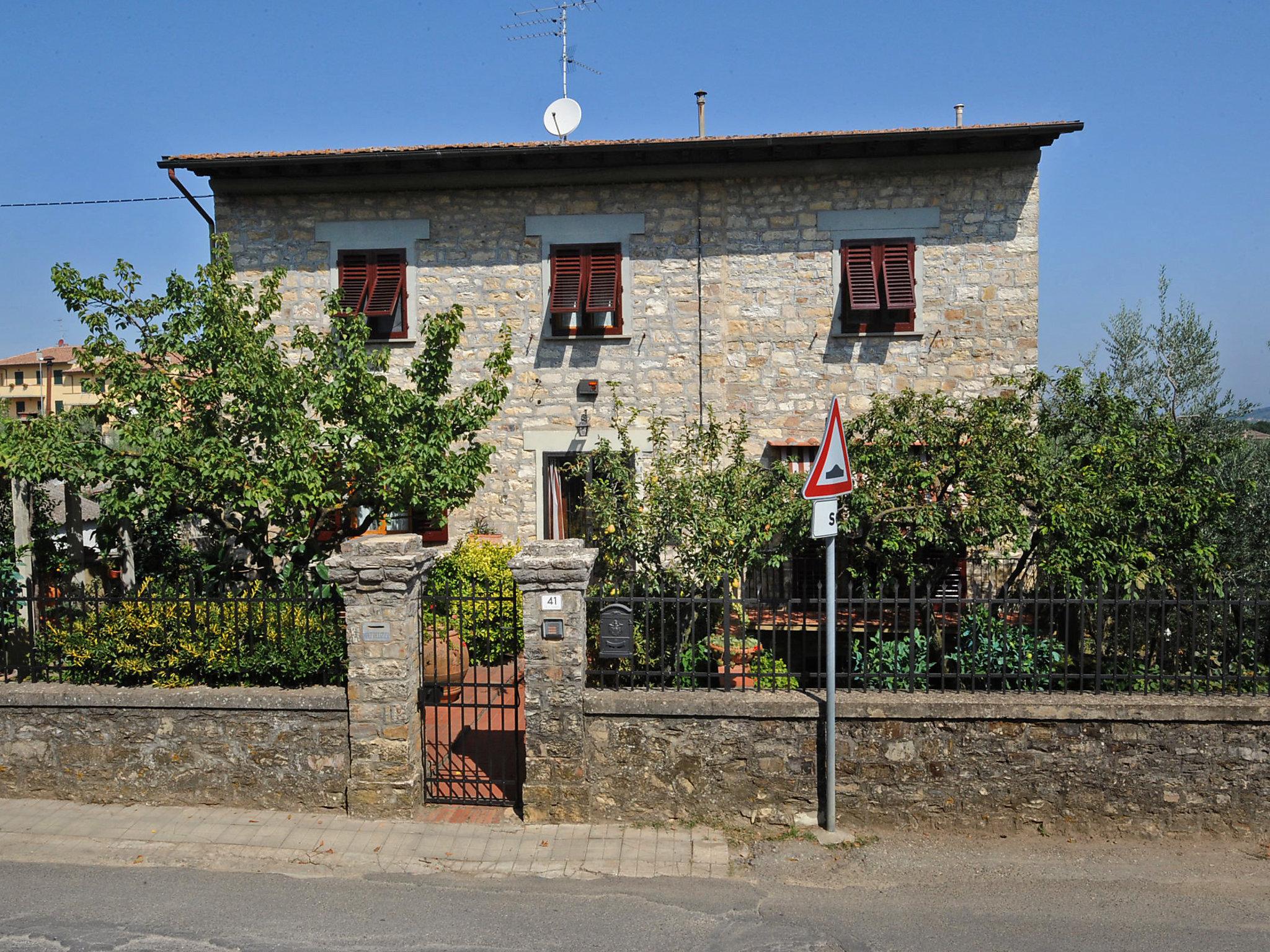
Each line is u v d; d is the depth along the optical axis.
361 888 5.72
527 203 11.93
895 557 8.24
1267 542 9.76
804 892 5.72
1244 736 6.33
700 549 8.66
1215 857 6.19
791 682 7.06
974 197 11.45
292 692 6.73
